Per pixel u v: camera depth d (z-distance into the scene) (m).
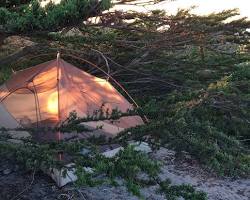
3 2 5.56
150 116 4.48
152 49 7.78
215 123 6.39
